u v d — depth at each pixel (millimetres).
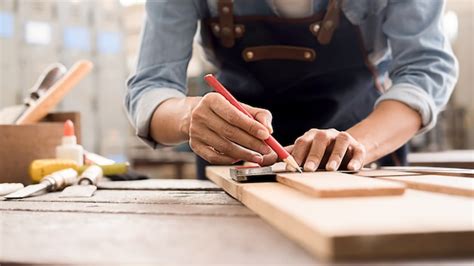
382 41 1162
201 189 941
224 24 1130
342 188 520
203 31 1194
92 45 2432
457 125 4289
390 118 978
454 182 585
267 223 505
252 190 608
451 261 339
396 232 345
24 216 597
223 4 1104
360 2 1063
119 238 442
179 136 940
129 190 952
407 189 588
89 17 2418
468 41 4680
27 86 2250
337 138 823
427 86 1021
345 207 449
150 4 1120
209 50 1229
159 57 1103
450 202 478
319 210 433
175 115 933
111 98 2494
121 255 377
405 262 337
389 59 1231
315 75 1157
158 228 489
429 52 1058
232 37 1145
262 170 742
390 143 959
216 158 825
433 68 1044
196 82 3393
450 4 4484
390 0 1060
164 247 400
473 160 2031
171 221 532
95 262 358
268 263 343
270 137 750
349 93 1177
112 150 2502
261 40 1135
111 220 549
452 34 4664
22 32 2234
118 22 2514
